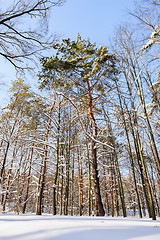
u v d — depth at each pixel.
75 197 23.56
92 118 13.01
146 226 4.27
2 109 12.83
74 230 3.47
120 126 11.62
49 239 2.79
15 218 5.89
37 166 15.84
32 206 19.70
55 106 13.11
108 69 11.09
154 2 6.25
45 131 12.81
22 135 12.78
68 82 12.55
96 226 4.07
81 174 18.94
